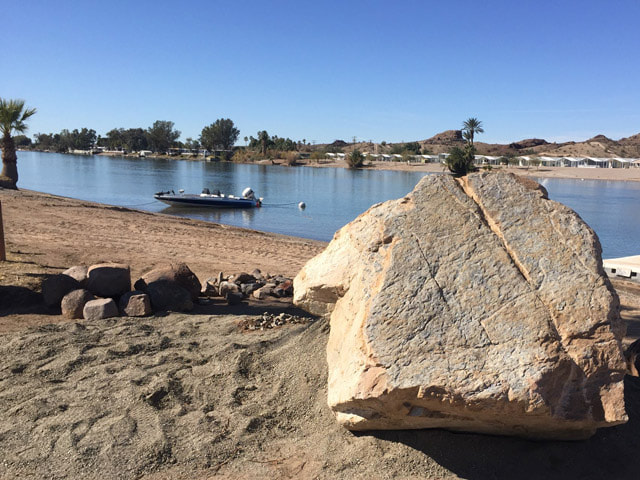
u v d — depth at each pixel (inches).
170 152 7027.6
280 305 301.3
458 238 135.3
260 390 171.9
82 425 148.2
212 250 563.5
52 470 129.3
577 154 6624.0
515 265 129.9
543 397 110.3
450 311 122.6
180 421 152.3
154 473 130.1
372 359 120.2
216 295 329.4
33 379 178.9
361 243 162.7
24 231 559.2
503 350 115.7
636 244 1106.1
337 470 130.1
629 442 138.9
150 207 1325.0
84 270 288.5
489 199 145.0
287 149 6702.8
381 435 138.8
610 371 118.5
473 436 136.2
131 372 183.8
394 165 5118.1
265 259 536.4
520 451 133.0
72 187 1860.2
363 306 135.2
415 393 114.7
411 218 143.3
